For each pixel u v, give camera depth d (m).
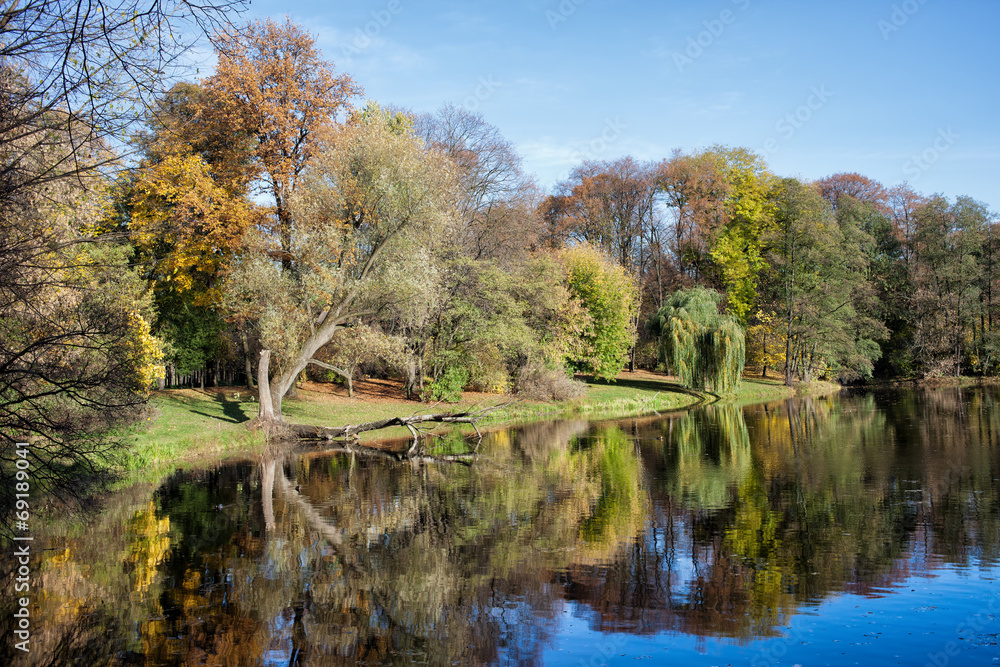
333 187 23.78
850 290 45.31
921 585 9.18
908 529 11.74
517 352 33.88
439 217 24.09
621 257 50.56
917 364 49.16
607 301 39.00
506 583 9.49
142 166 8.51
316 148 25.84
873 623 8.00
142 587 9.28
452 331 31.77
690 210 47.81
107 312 10.16
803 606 8.56
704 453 20.31
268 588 9.27
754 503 13.89
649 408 34.88
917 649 7.33
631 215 50.28
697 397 38.97
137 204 22.11
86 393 10.23
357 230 24.20
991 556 10.28
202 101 24.45
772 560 10.34
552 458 19.97
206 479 16.80
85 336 9.88
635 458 19.70
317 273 23.33
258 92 24.62
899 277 50.94
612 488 15.59
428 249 25.55
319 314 24.84
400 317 27.20
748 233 48.50
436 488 15.67
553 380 34.41
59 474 11.14
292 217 24.14
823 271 45.94
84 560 10.41
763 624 8.06
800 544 11.07
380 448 22.42
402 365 27.58
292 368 23.84
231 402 26.84
